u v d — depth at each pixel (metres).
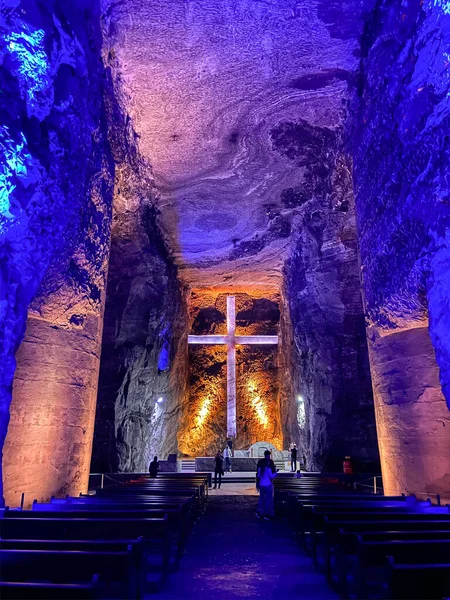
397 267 8.34
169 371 23.69
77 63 7.68
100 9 9.42
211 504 12.37
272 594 4.69
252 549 6.72
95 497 7.91
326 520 4.75
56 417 8.82
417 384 8.97
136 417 19.73
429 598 3.10
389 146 8.73
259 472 9.78
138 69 11.23
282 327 27.20
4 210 5.63
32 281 6.62
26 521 4.79
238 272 25.00
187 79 11.59
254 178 15.93
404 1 8.09
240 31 10.28
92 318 10.05
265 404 28.88
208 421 28.58
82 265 9.39
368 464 18.75
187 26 10.14
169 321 22.53
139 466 19.62
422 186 7.16
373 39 9.71
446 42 6.62
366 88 10.31
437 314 6.79
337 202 15.91
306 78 11.55
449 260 6.48
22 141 5.86
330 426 19.56
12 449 7.80
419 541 3.90
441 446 8.41
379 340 9.97
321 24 10.10
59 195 6.95
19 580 3.52
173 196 17.09
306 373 21.42
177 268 24.02
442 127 6.63
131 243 18.56
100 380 18.56
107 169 10.77
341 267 19.22
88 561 3.52
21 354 8.28
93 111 8.98
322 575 5.36
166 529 4.86
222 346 29.75
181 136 13.70
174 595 4.65
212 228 19.69
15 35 5.93
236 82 11.73
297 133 13.62
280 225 19.44
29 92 6.13
